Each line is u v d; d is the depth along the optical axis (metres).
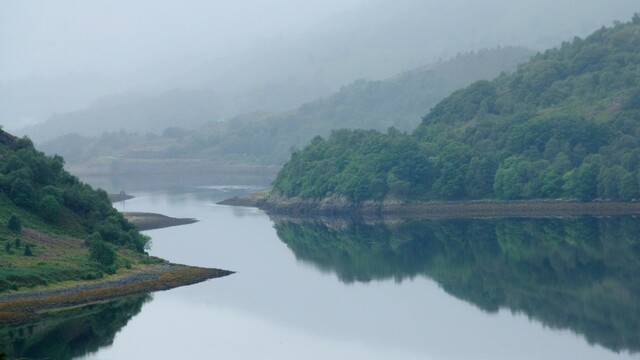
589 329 167.75
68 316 169.50
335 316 180.75
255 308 184.88
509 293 199.62
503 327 171.12
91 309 175.62
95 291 182.25
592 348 156.12
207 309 181.88
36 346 151.12
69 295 177.38
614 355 151.75
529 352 154.88
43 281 179.38
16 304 169.00
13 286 174.12
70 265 190.38
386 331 170.25
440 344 160.62
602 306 184.25
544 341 160.88
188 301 187.75
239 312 180.88
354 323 175.62
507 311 183.38
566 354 153.12
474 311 184.00
